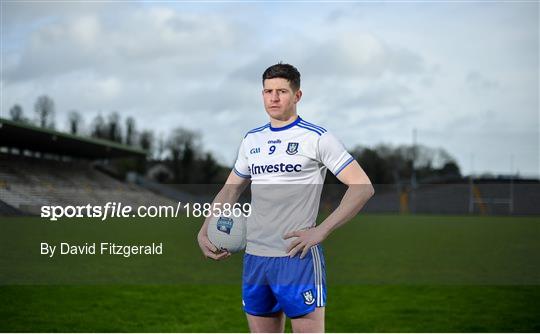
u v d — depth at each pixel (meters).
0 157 29.36
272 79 2.33
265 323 2.48
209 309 5.49
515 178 32.81
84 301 5.77
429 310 5.53
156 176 39.00
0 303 5.57
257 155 2.41
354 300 6.10
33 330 4.55
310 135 2.31
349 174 2.25
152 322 4.92
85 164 36.56
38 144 29.31
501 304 5.82
